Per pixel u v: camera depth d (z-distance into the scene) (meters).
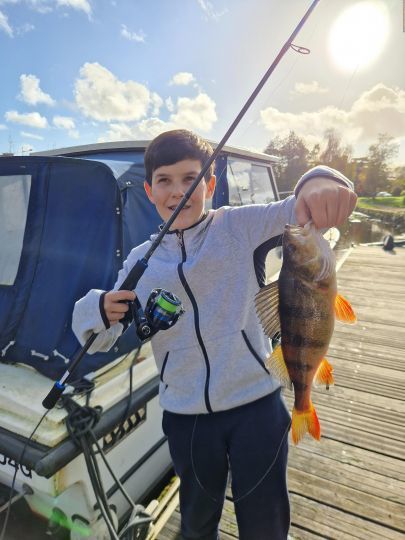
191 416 1.52
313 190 1.16
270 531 1.46
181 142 1.44
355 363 4.16
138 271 1.35
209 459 1.51
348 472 2.55
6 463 1.91
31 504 2.16
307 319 1.23
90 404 1.84
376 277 7.78
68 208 2.27
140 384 2.12
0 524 2.19
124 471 2.14
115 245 2.11
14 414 1.80
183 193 1.45
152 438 2.35
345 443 2.84
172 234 1.51
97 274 2.11
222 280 1.42
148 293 1.50
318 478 2.51
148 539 2.07
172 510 2.25
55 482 1.72
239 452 1.44
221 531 2.14
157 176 1.48
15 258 2.35
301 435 1.29
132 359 2.20
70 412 1.72
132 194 2.30
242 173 3.83
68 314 2.10
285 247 1.21
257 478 1.43
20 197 2.41
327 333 1.24
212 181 1.67
